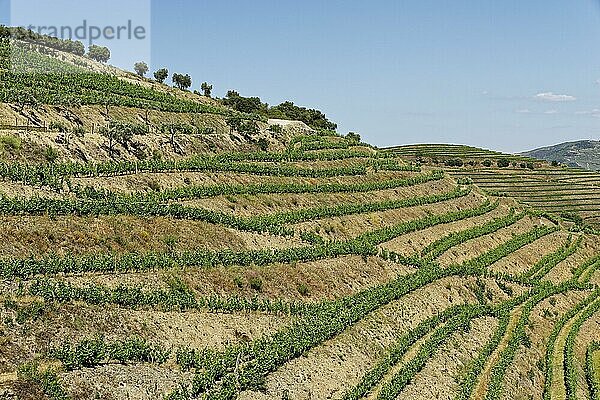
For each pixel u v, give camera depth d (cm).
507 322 7750
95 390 3409
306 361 4822
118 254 4703
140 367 3806
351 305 5853
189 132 8506
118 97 8719
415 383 5478
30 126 6469
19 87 7425
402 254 7825
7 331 3531
